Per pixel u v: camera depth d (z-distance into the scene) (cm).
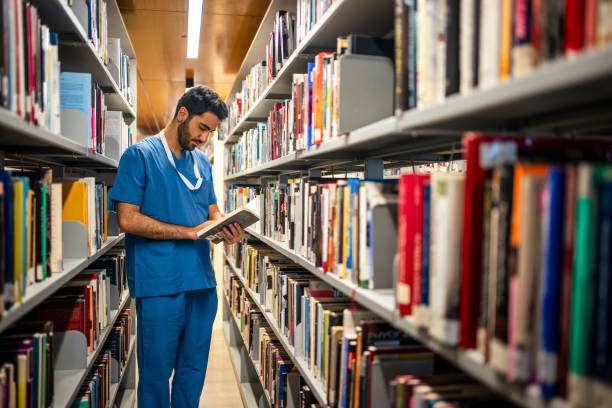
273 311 238
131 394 298
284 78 238
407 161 208
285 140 216
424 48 89
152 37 448
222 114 207
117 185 195
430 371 109
